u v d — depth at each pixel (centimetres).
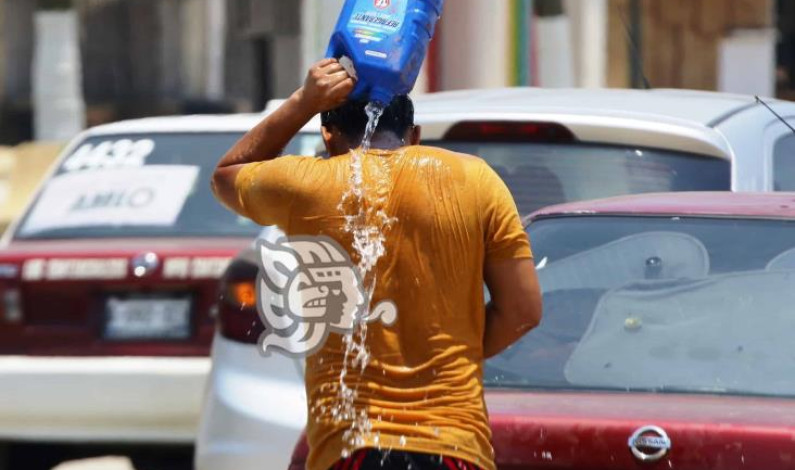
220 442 1600
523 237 1059
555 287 1273
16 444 2086
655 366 1198
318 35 3125
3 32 6556
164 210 2130
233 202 1093
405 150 1066
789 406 1118
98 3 6612
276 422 1564
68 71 5788
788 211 1281
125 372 1942
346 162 1061
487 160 1661
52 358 1973
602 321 1241
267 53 6309
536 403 1137
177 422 1953
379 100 1079
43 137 5803
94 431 1969
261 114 2319
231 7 6581
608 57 6506
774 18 6738
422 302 1033
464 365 1034
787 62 6906
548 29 5475
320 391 1043
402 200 1043
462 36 3475
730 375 1176
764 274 1234
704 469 1048
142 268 1962
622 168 1627
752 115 1698
